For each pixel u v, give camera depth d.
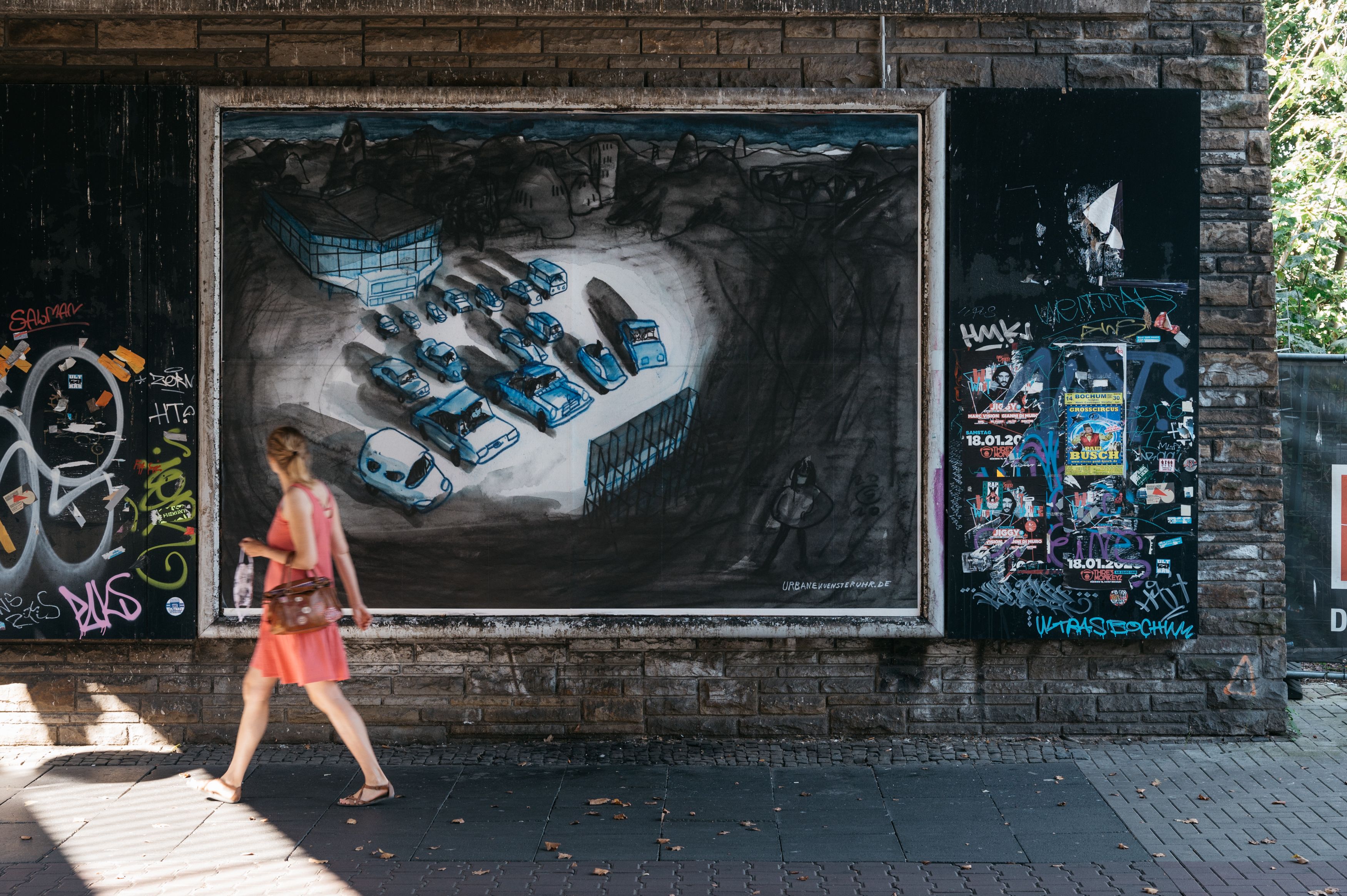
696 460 6.38
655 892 4.44
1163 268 6.33
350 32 6.28
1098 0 6.23
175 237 6.23
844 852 4.85
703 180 6.32
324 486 5.39
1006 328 6.33
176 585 6.27
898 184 6.34
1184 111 6.30
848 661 6.44
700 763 6.05
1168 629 6.38
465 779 5.80
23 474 6.26
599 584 6.39
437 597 6.38
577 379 6.36
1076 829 5.11
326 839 4.98
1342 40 11.81
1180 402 6.35
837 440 6.40
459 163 6.30
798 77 6.36
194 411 6.26
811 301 6.36
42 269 6.23
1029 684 6.45
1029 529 6.35
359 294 6.33
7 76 6.28
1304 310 11.73
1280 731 6.46
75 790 5.63
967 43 6.36
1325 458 6.85
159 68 6.29
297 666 5.24
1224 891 4.45
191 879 4.55
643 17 6.30
